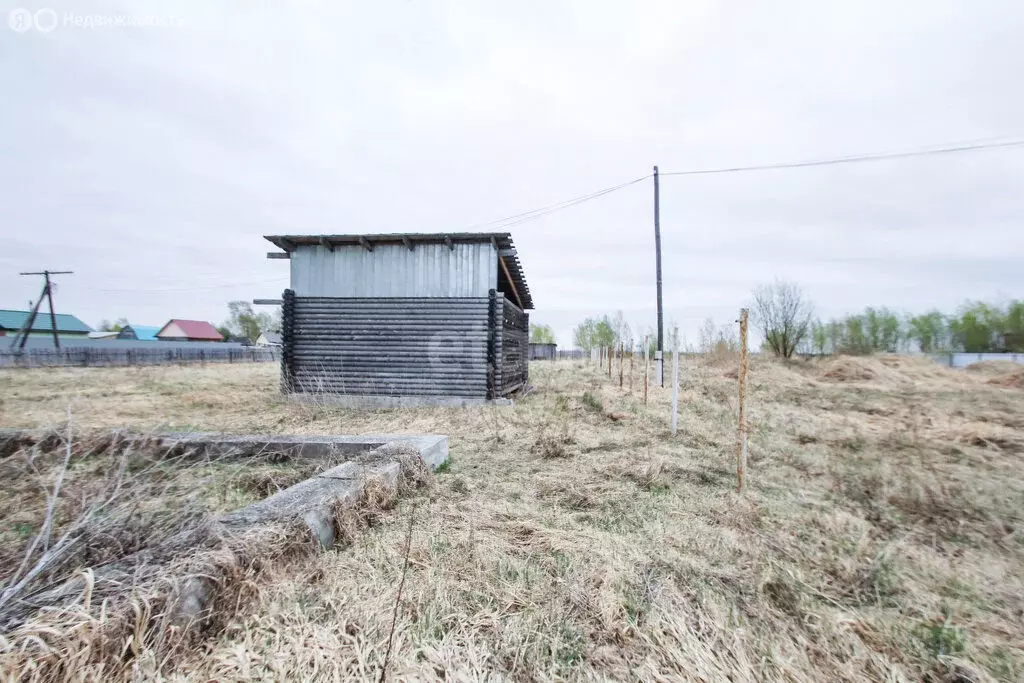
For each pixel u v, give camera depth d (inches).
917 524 114.5
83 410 283.9
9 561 78.1
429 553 92.4
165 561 70.1
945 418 289.3
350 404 327.0
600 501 128.6
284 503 98.6
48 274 1149.1
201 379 529.7
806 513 119.6
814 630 70.5
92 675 50.8
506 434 217.9
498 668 60.4
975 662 64.0
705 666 60.8
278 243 356.2
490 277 345.7
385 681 56.8
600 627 70.1
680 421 254.4
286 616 69.0
